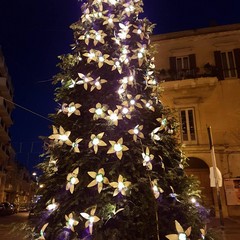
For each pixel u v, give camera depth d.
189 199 3.79
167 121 4.30
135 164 3.59
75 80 4.14
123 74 4.21
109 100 3.98
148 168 3.54
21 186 69.38
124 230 3.24
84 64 4.36
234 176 16.33
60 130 3.53
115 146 3.29
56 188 3.70
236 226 12.39
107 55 4.00
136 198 3.37
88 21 4.48
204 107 17.44
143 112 4.10
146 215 3.36
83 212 3.23
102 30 4.36
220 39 18.72
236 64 18.11
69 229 3.28
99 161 3.56
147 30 4.82
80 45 4.53
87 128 3.87
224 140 16.88
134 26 4.45
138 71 4.51
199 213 3.83
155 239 3.35
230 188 16.16
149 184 3.46
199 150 16.80
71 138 3.84
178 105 17.59
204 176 17.45
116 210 3.32
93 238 3.13
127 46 4.31
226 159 16.64
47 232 3.38
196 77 17.84
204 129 17.12
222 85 17.64
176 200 3.60
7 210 31.17
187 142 17.11
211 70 17.77
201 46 18.83
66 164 3.70
